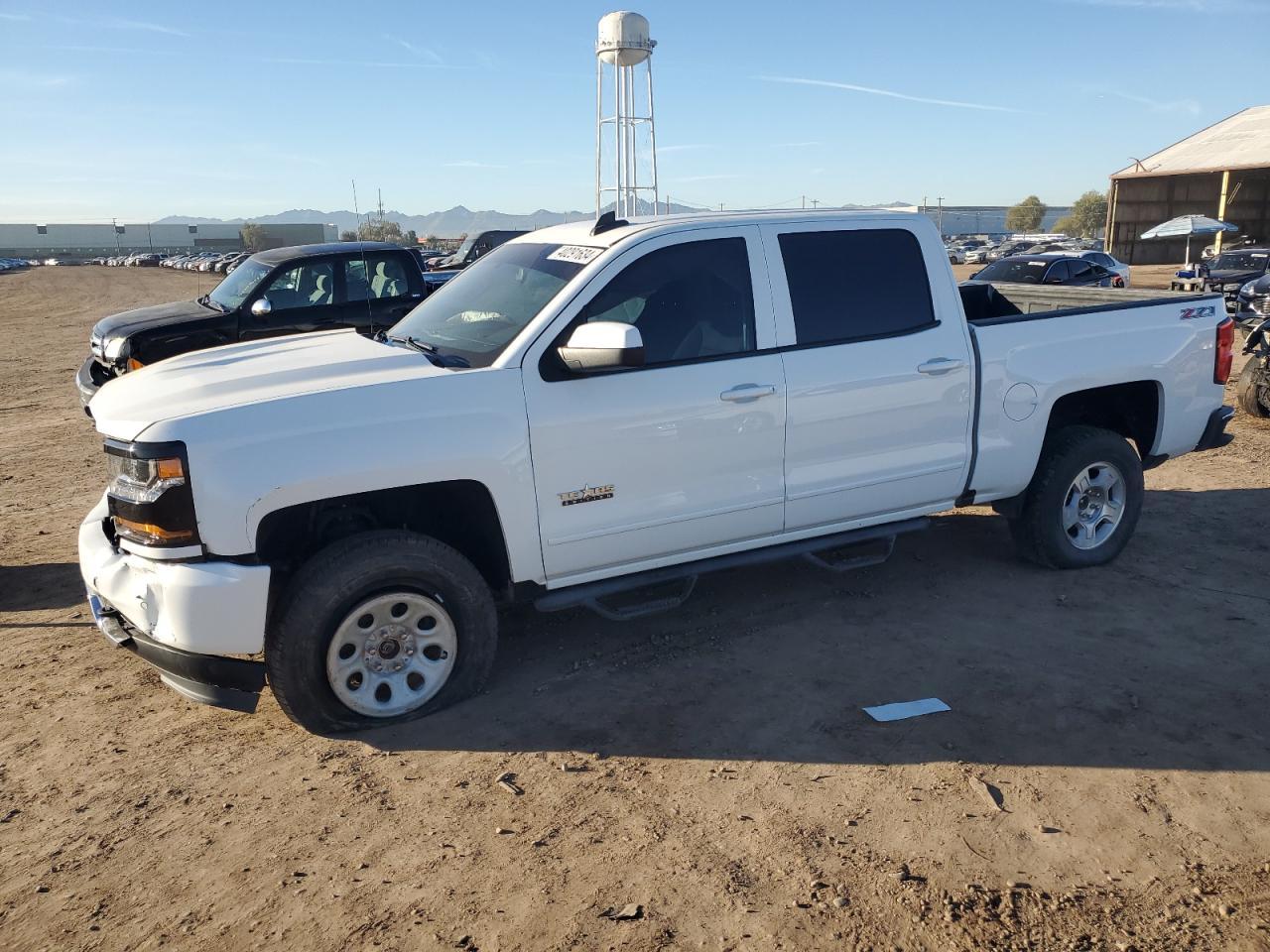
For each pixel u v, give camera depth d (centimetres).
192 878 308
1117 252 5166
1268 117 4819
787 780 353
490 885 300
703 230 441
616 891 295
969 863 303
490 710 412
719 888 294
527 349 402
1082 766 357
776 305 448
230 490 354
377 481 373
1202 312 562
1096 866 301
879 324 472
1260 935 270
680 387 424
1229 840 312
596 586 434
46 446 1004
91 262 10700
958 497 510
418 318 489
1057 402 534
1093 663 439
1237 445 852
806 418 454
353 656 388
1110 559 561
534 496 404
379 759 377
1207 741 371
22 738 403
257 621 362
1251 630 470
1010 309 691
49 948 279
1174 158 4828
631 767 365
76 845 328
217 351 468
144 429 357
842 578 553
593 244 445
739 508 448
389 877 305
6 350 2020
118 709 427
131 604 371
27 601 559
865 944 270
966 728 385
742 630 488
